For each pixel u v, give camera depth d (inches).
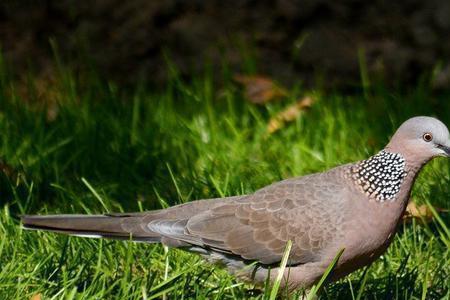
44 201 416.8
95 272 341.1
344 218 325.7
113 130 468.8
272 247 328.8
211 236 331.3
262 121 484.7
